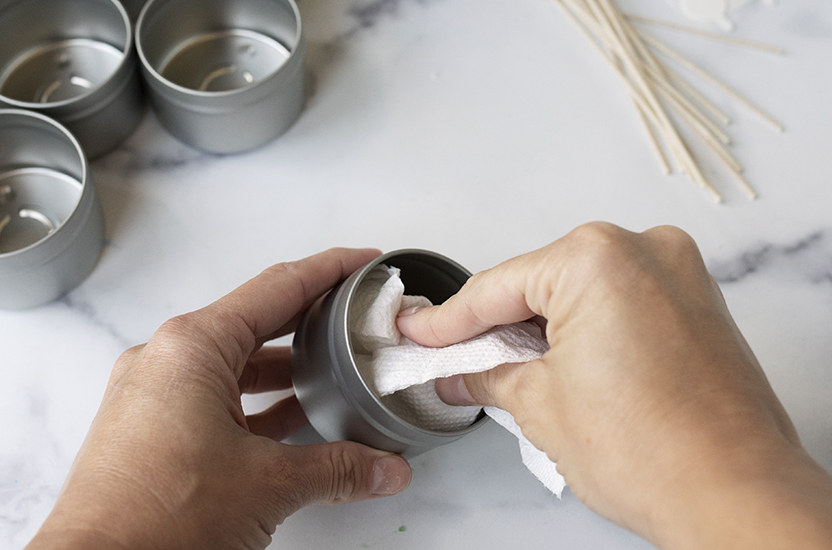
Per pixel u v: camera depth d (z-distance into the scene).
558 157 0.85
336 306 0.54
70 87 0.86
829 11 0.92
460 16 0.92
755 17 0.92
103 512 0.43
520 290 0.45
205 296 0.78
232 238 0.80
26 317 0.76
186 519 0.45
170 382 0.49
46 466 0.71
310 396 0.58
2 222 0.79
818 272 0.80
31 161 0.81
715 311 0.41
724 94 0.88
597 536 0.70
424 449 0.56
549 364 0.44
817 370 0.76
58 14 0.84
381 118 0.87
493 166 0.85
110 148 0.82
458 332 0.51
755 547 0.31
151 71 0.75
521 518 0.71
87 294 0.77
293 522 0.69
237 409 0.53
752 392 0.38
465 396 0.54
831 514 0.30
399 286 0.54
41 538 0.42
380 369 0.53
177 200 0.82
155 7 0.81
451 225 0.82
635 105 0.88
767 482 0.32
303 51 0.80
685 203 0.83
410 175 0.84
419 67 0.89
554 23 0.92
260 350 0.73
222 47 0.89
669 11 0.92
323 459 0.53
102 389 0.74
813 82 0.90
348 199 0.83
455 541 0.70
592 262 0.41
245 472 0.49
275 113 0.80
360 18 0.91
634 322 0.39
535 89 0.89
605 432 0.39
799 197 0.84
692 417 0.36
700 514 0.33
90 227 0.74
